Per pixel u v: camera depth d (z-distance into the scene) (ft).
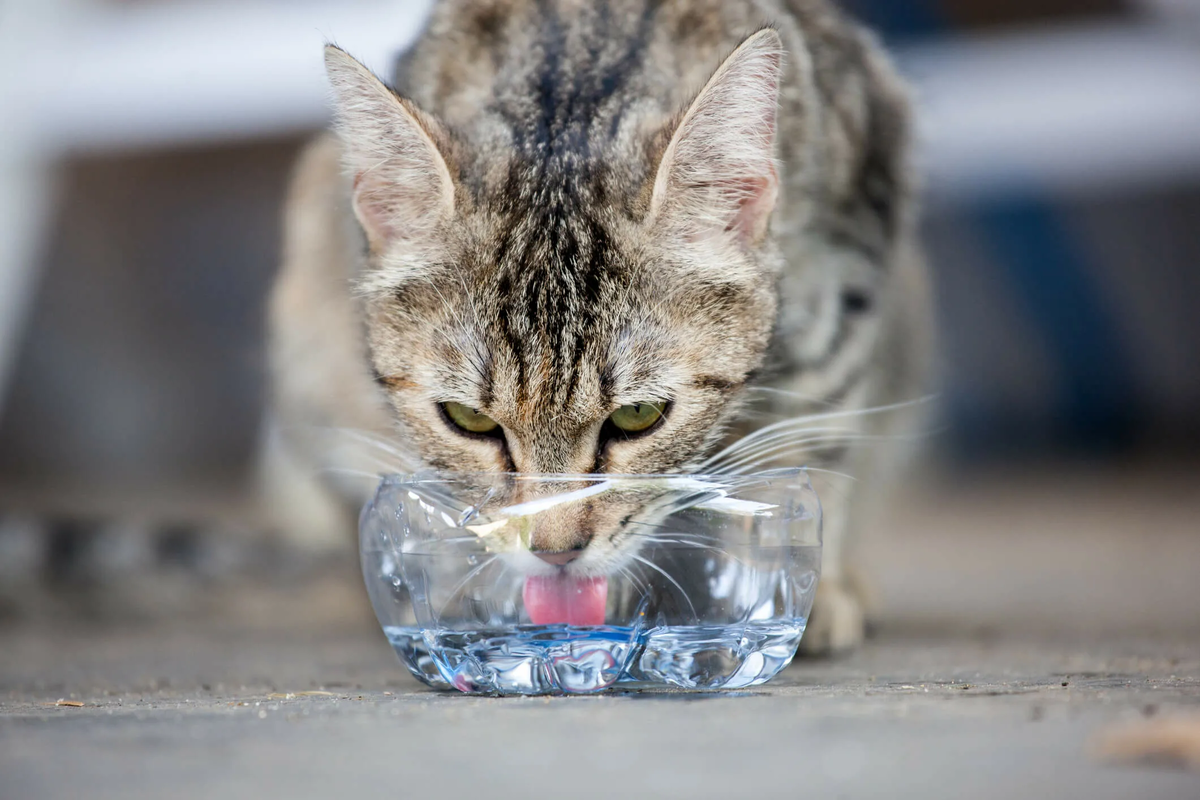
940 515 51.13
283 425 26.37
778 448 18.16
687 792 8.07
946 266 61.21
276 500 28.04
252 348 58.29
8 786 8.42
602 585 13.16
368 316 17.17
